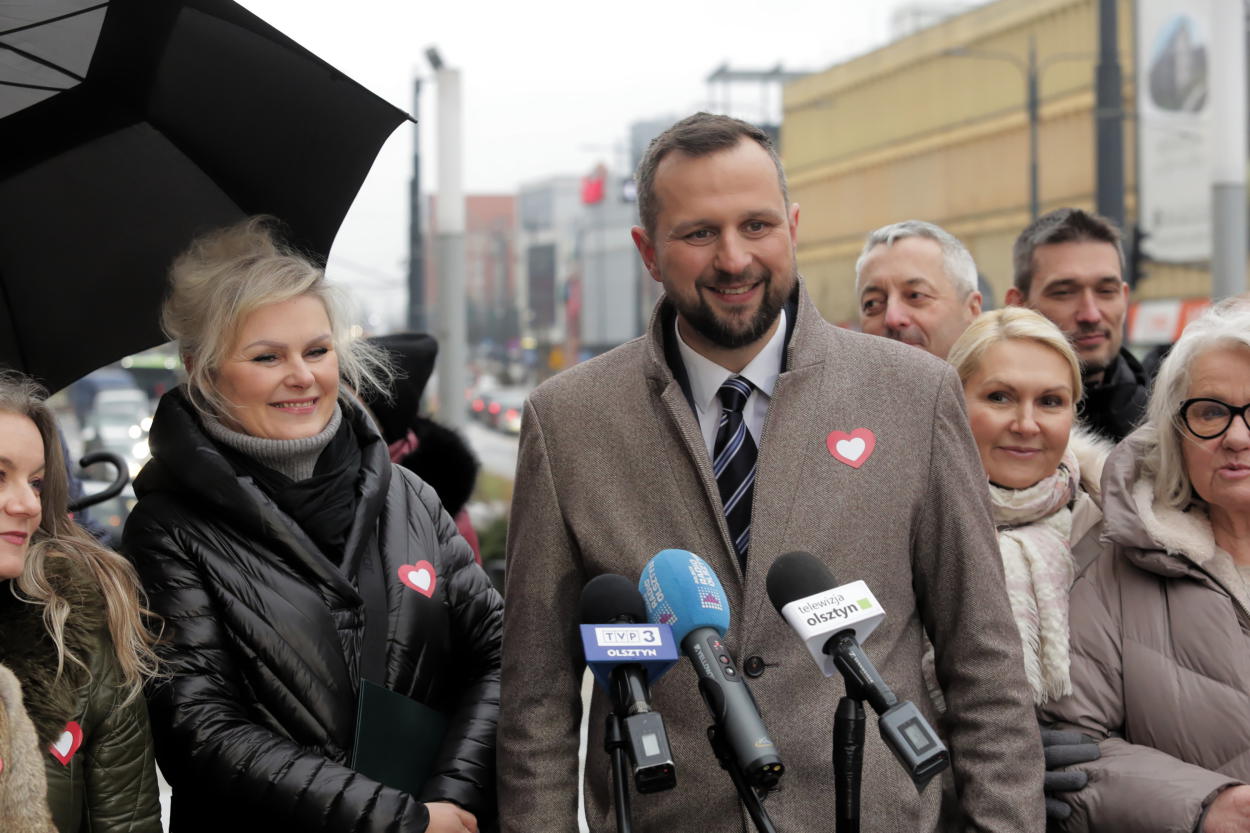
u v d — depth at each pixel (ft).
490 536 35.24
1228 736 7.20
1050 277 11.46
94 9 7.38
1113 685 7.61
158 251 8.35
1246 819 6.72
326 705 7.42
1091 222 11.41
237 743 7.11
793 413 7.11
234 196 8.45
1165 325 84.12
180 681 7.24
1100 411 11.56
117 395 71.77
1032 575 7.84
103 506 30.25
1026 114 96.89
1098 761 7.34
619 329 162.50
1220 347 7.56
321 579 7.57
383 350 10.34
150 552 7.48
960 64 104.32
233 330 7.53
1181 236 85.92
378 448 8.21
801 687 6.85
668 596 6.01
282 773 7.03
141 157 8.23
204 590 7.45
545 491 7.33
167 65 7.88
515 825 7.09
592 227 165.99
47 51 7.55
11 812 5.94
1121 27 88.94
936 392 7.20
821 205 125.29
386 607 7.85
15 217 8.10
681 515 7.06
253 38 7.66
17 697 6.08
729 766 5.65
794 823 6.69
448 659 8.17
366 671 7.62
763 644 6.86
